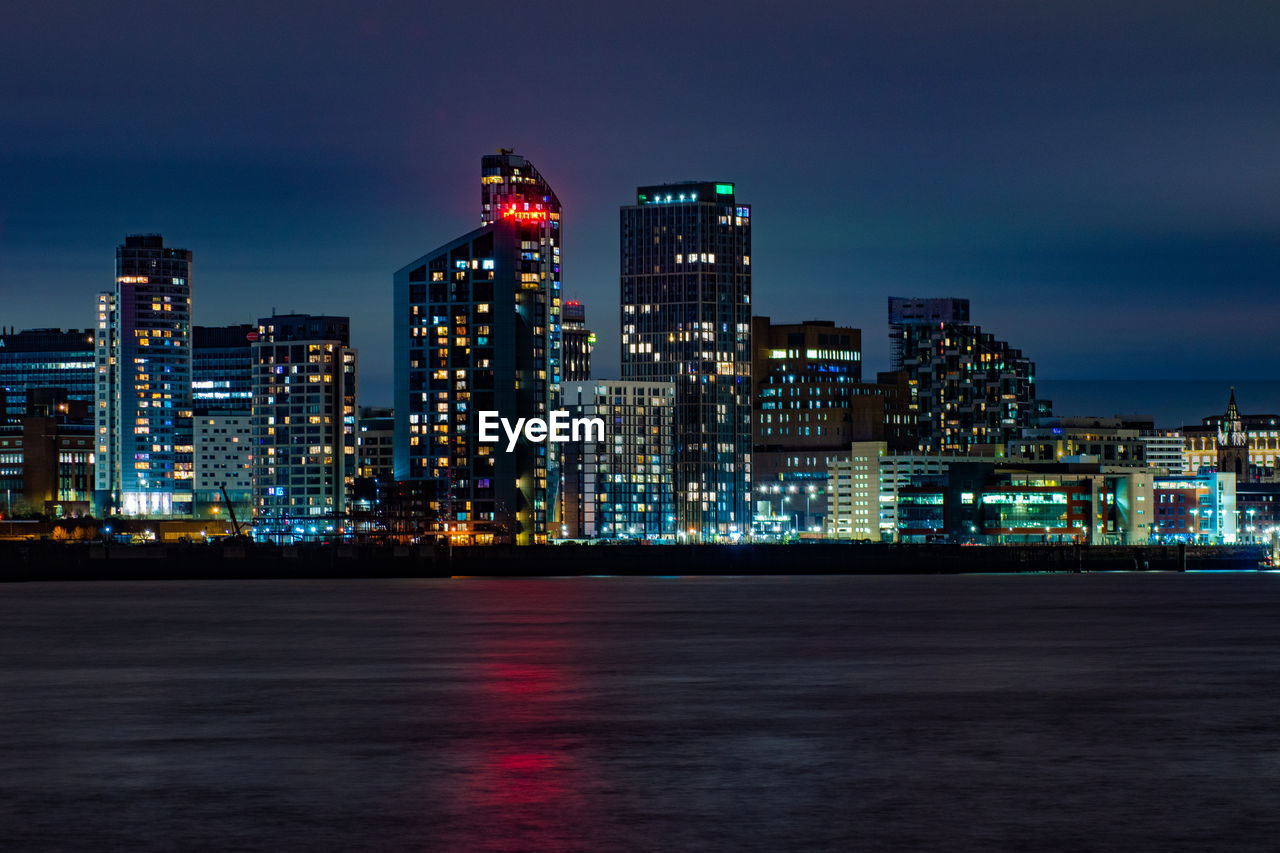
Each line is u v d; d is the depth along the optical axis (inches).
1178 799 3164.4
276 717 4466.0
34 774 3474.4
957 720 4367.6
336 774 3472.0
